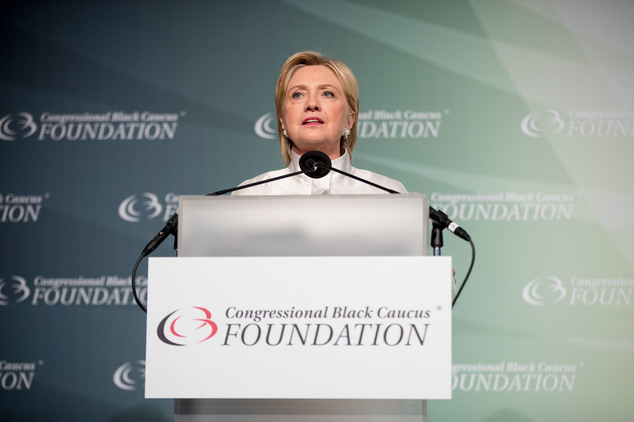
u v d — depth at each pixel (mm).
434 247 2002
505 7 4414
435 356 1620
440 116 4359
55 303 4332
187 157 4414
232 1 4508
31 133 4438
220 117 4434
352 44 4445
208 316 1659
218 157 4410
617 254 4215
